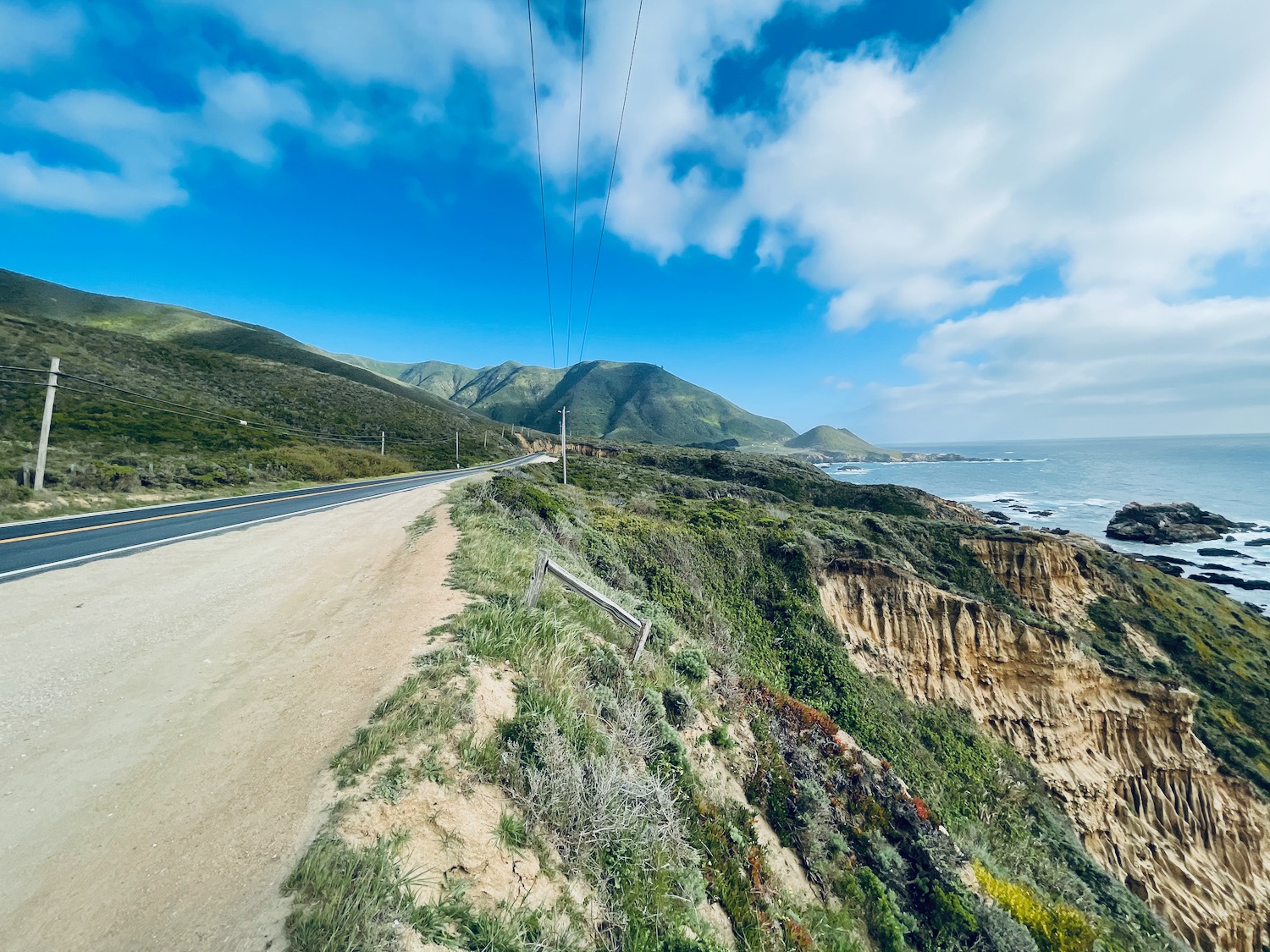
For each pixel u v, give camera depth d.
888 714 21.16
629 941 4.44
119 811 4.02
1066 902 14.62
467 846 4.16
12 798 4.11
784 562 26.56
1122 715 23.94
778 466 74.88
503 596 9.23
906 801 10.85
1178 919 18.27
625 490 43.56
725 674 11.91
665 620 13.09
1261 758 23.34
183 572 10.98
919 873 9.39
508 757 5.14
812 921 7.12
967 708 23.77
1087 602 31.62
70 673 6.32
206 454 33.88
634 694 7.98
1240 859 20.69
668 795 6.43
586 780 5.50
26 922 3.06
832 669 21.84
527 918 3.92
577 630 8.52
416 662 6.37
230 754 4.76
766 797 8.66
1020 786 19.97
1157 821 21.64
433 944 3.34
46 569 10.62
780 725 11.02
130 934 3.02
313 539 14.99
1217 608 34.66
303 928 3.08
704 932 5.18
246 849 3.65
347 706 5.52
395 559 12.58
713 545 26.47
